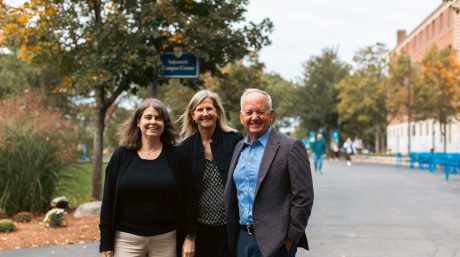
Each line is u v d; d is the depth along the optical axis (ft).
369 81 159.22
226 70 89.86
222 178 16.11
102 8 37.60
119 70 35.09
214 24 36.58
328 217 35.53
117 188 14.49
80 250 25.63
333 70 202.59
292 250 13.52
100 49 35.96
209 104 16.52
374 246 26.30
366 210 38.81
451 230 30.50
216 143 16.47
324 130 205.46
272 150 13.58
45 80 92.27
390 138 258.98
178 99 113.70
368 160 150.82
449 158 69.72
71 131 44.65
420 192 51.62
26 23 34.91
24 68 88.12
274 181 13.39
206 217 15.96
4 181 36.76
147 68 36.45
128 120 14.98
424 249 25.58
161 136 15.10
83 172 44.29
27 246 26.63
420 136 196.13
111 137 133.39
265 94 14.05
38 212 37.01
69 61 37.91
